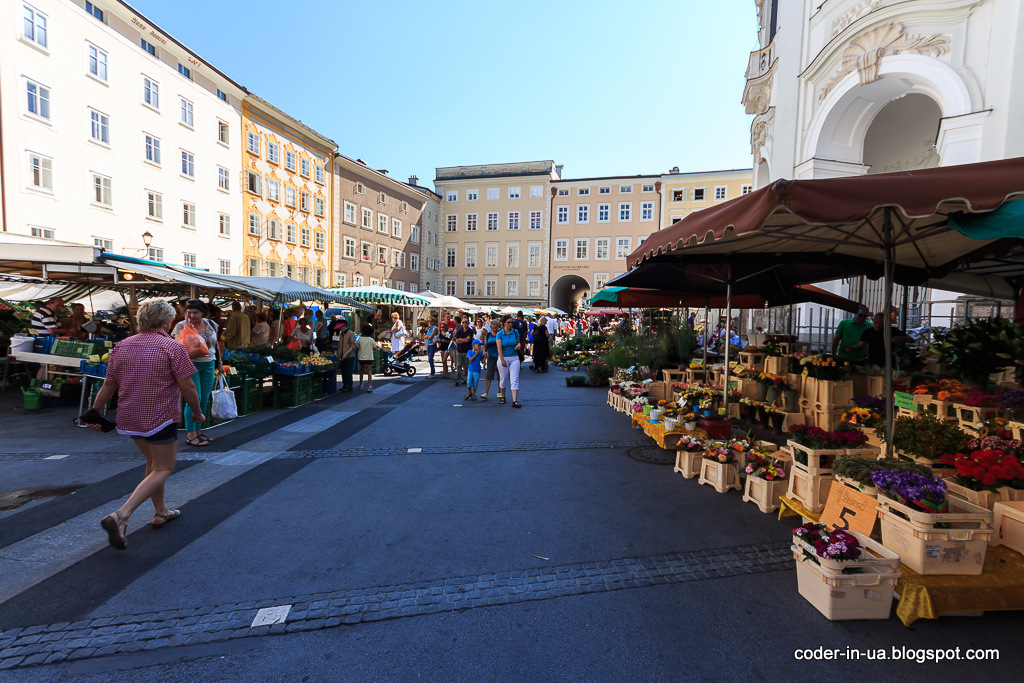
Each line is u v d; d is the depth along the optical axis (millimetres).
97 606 2943
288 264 33406
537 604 2986
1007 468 3295
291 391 9773
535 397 11219
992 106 8234
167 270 8656
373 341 12125
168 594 3078
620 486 5098
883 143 12602
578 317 36375
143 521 4145
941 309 9812
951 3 8742
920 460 3916
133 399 3762
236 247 28844
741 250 5883
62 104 18938
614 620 2820
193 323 6602
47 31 18344
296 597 3057
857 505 3457
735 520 4234
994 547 3129
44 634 2680
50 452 6062
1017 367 5289
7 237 12211
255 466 5742
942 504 2955
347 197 39312
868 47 10211
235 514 4328
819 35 11766
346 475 5430
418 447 6633
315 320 18094
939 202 2721
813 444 4172
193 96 25625
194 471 5527
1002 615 2848
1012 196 2623
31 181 17859
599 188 47250
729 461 4969
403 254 46594
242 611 2906
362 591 3125
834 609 2785
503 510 4453
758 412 7922
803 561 3016
